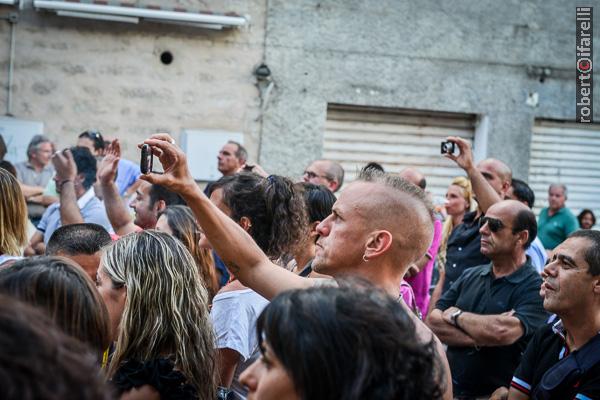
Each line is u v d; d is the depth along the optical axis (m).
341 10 9.95
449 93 10.34
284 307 1.62
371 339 1.59
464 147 5.48
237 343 3.22
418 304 5.62
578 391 3.12
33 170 8.48
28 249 6.27
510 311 4.26
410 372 1.62
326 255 2.66
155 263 2.70
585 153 11.00
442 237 6.99
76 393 1.18
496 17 10.44
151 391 2.52
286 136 9.83
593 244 3.21
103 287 2.76
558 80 10.67
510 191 6.85
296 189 3.75
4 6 8.92
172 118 9.46
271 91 9.77
